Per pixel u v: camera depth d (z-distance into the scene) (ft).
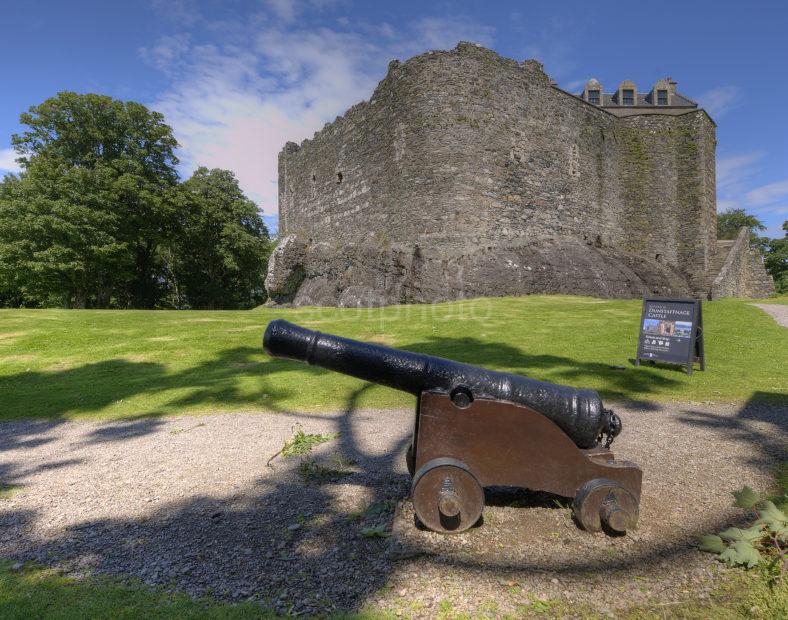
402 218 68.23
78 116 89.92
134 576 8.18
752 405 18.99
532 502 10.63
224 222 112.98
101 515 10.77
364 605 7.23
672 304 25.76
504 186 68.85
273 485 12.21
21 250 80.74
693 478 11.81
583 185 79.00
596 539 8.99
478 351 30.99
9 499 11.88
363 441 15.79
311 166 91.45
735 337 33.35
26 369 31.09
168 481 12.77
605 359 28.32
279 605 7.25
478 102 67.00
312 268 80.28
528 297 60.64
